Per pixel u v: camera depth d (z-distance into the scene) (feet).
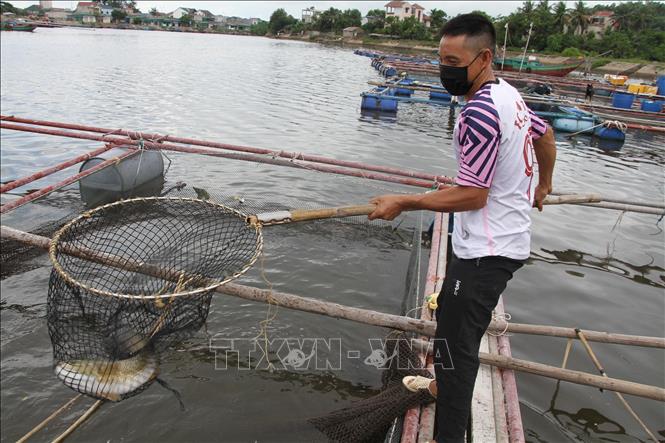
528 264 23.31
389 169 27.43
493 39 8.28
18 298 17.95
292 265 20.84
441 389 9.34
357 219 25.29
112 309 9.25
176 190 27.94
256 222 10.07
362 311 13.38
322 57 157.38
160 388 13.96
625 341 13.65
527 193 8.57
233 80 85.30
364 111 62.34
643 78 150.41
